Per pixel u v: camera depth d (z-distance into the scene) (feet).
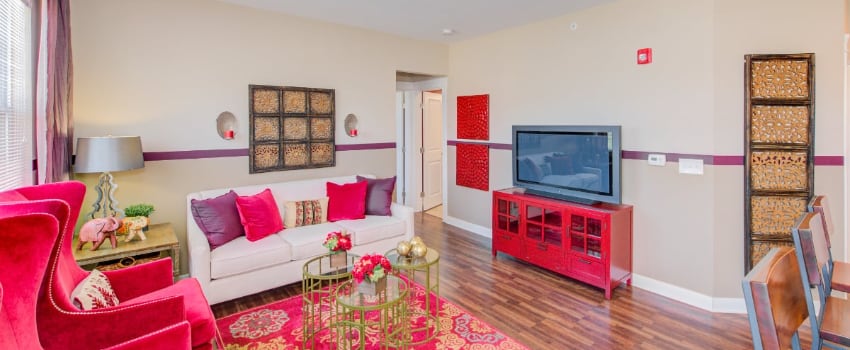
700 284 10.47
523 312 10.19
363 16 13.74
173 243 9.89
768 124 9.60
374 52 15.74
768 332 3.42
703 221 10.33
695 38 10.20
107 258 9.02
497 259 14.11
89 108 10.58
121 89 10.99
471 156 17.39
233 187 12.83
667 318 9.88
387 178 14.90
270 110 13.34
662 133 10.99
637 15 11.41
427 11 13.17
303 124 14.08
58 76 9.04
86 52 10.47
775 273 3.93
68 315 5.42
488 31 15.62
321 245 11.51
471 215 17.70
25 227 3.78
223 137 12.62
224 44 12.48
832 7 9.23
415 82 20.67
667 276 11.10
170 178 11.85
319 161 14.52
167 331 5.37
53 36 8.59
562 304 10.64
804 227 5.22
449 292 11.39
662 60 10.90
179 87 11.84
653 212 11.30
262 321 9.73
